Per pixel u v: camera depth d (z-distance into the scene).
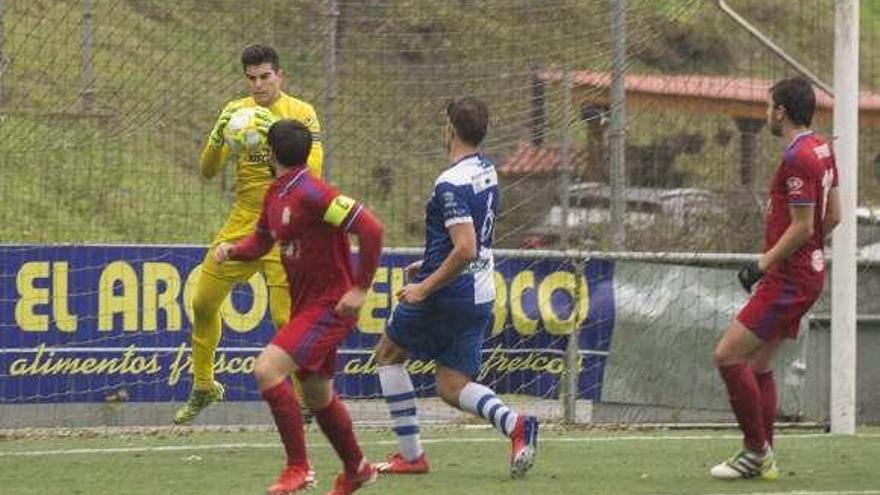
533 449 29.55
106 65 50.00
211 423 38.22
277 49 47.41
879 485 29.86
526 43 46.78
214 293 33.94
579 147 45.41
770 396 30.47
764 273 29.09
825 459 33.62
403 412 30.36
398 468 30.62
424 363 39.28
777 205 29.00
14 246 37.22
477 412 29.56
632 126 46.91
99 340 37.72
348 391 38.94
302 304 26.34
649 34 49.41
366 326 38.97
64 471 31.27
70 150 50.62
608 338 39.84
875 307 41.59
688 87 47.72
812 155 28.44
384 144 47.53
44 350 37.41
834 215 29.50
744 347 29.28
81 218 50.38
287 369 26.06
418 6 47.44
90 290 37.66
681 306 40.16
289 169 25.95
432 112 47.72
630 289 40.00
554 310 39.56
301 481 26.70
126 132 50.66
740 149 47.59
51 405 37.50
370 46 47.34
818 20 53.25
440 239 28.83
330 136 42.28
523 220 46.44
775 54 46.41
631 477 30.67
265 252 26.80
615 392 39.88
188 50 50.78
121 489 29.03
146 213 50.81
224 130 33.28
